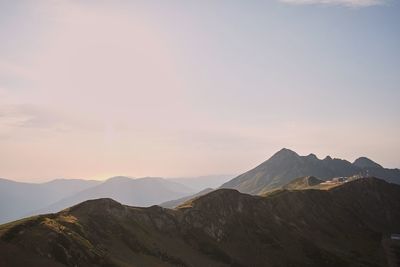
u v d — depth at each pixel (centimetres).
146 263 10675
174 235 13788
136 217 13288
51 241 8675
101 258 9244
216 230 14900
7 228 8844
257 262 14050
